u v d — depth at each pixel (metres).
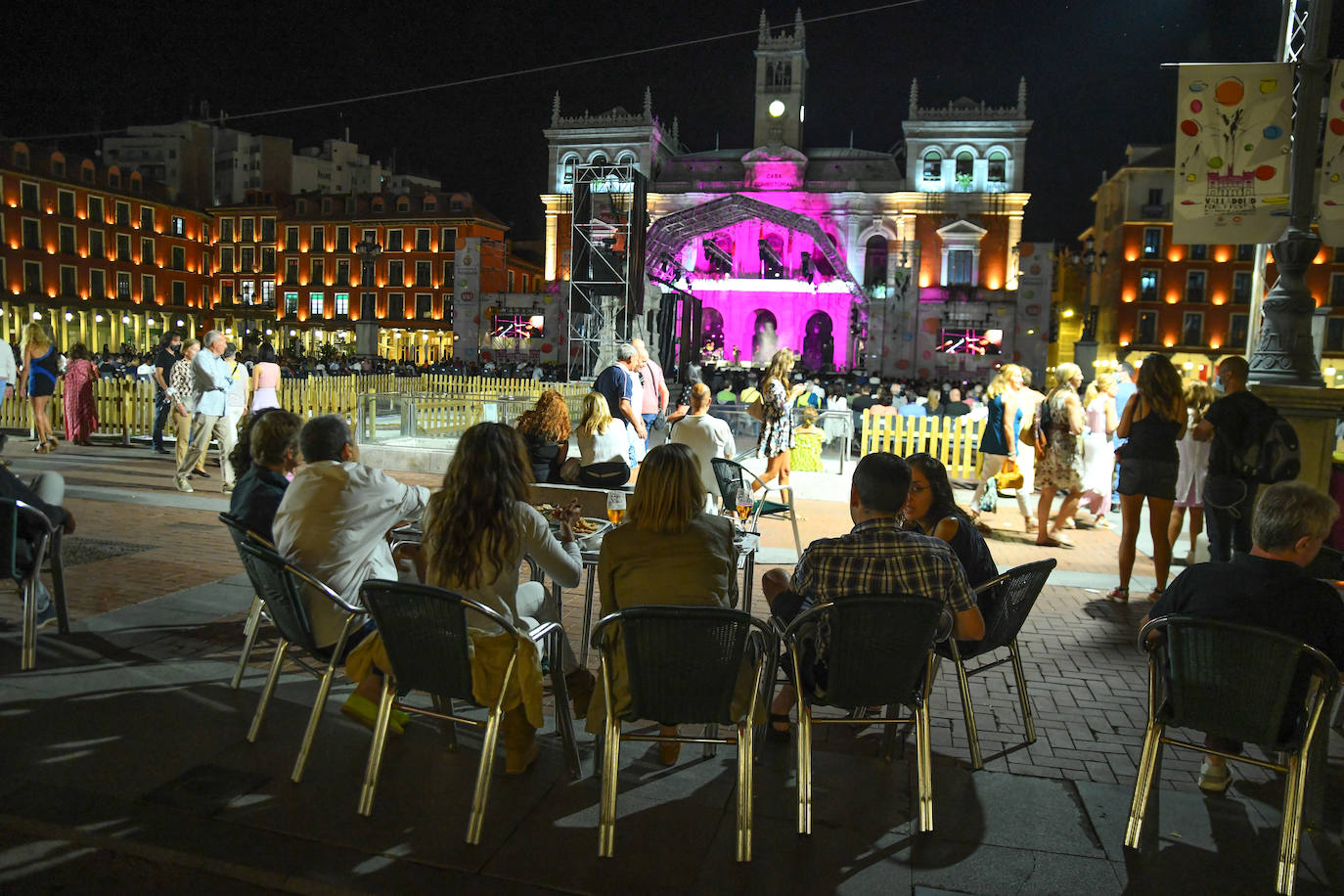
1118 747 4.18
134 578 6.30
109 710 4.13
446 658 3.26
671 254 41.69
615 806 3.36
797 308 56.25
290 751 3.84
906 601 3.19
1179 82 7.13
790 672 3.82
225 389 9.95
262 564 3.69
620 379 9.71
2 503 4.34
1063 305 58.91
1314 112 6.92
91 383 14.09
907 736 4.24
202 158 84.62
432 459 12.31
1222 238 7.16
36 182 59.28
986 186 52.38
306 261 71.00
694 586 3.40
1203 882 3.09
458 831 3.26
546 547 3.65
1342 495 7.04
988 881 3.05
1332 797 3.72
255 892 2.92
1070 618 6.27
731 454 7.23
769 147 53.66
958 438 13.52
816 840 3.29
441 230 67.94
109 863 3.02
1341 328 54.34
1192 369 46.75
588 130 56.06
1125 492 6.59
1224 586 3.28
